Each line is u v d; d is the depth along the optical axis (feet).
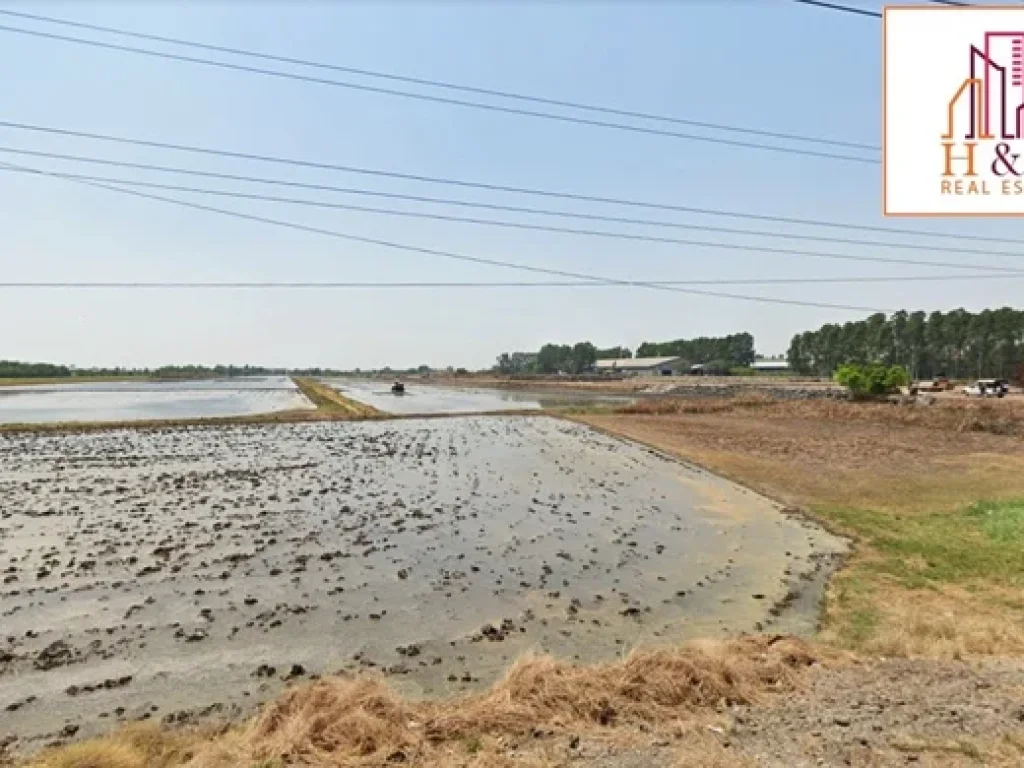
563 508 49.67
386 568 34.30
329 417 130.31
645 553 37.65
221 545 37.86
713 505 50.60
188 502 49.85
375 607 28.71
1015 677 19.25
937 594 29.22
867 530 41.29
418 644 24.86
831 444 86.99
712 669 19.08
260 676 22.02
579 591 31.14
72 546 37.24
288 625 26.50
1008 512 42.83
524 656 20.85
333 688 18.02
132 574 32.53
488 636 25.62
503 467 69.62
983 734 15.30
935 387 193.16
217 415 139.74
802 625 26.61
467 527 43.50
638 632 26.16
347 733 15.84
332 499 51.80
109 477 61.00
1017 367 236.02
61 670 22.26
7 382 357.20
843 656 21.71
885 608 27.63
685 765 14.20
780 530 42.47
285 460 73.31
